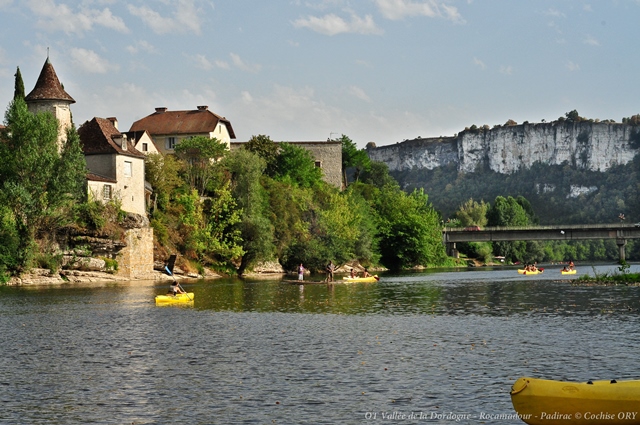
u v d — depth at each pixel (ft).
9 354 118.73
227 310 181.98
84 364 109.70
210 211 359.25
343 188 573.33
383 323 153.58
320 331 141.69
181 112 451.12
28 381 98.53
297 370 103.30
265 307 189.57
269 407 84.69
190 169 377.91
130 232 306.14
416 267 520.83
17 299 210.79
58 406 86.17
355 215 442.09
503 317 160.66
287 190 417.69
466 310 177.99
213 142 390.63
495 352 115.14
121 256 304.09
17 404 87.15
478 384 93.86
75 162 274.16
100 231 291.99
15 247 270.05
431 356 112.57
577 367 102.89
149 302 201.87
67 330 145.79
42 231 280.31
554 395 73.05
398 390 91.35
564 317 157.99
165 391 92.53
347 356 113.50
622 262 296.92
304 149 511.81
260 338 132.77
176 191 363.76
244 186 367.45
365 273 319.88
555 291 234.17
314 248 393.91
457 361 108.37
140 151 353.92
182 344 127.03
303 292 244.01
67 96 319.27
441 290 252.21
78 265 287.28
